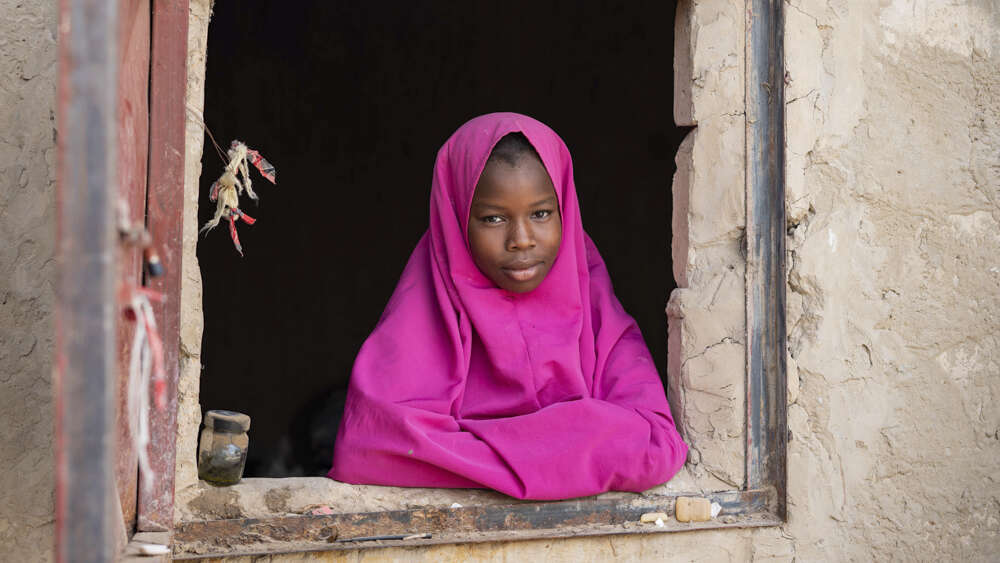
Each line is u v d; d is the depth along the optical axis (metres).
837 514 2.71
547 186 2.62
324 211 6.27
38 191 2.19
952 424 2.83
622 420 2.51
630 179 6.03
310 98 6.27
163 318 1.99
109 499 1.09
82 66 1.06
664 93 5.96
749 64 2.68
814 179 2.69
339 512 2.39
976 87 2.85
